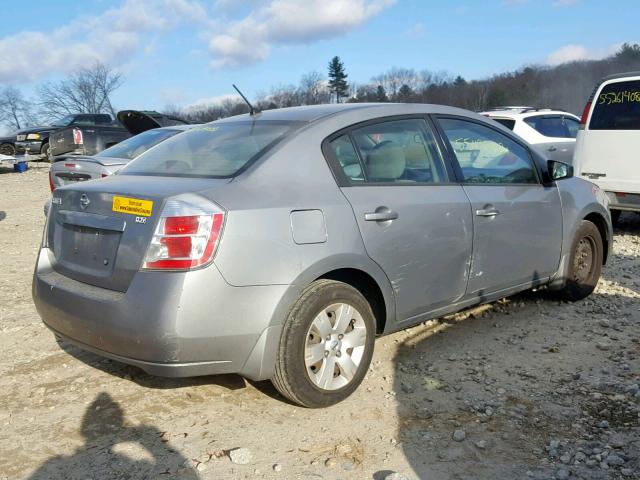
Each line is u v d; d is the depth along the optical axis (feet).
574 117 38.37
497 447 10.33
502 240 14.74
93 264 11.15
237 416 11.46
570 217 16.93
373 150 12.80
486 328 15.94
